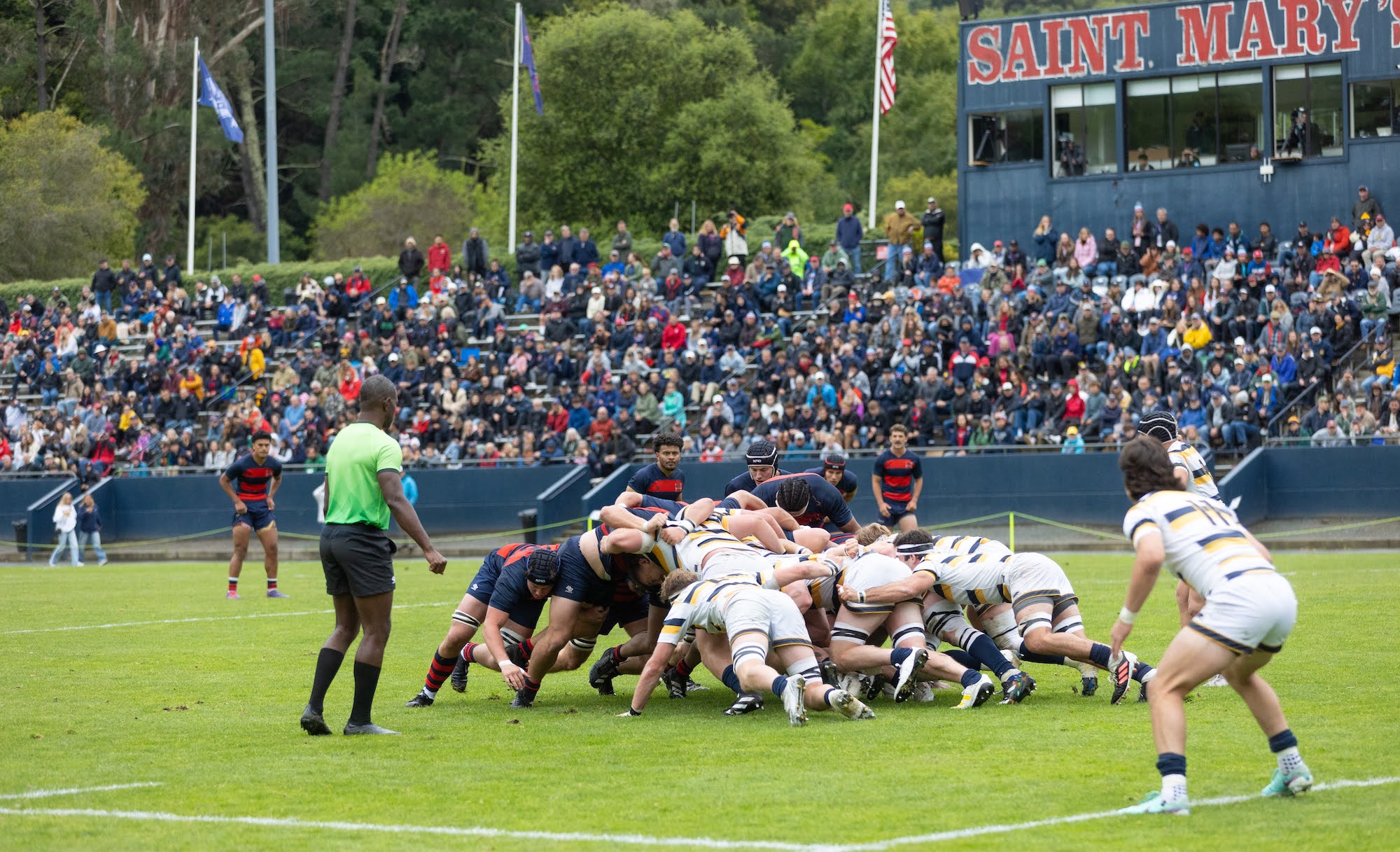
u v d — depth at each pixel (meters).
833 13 140.88
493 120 137.88
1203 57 60.88
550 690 19.91
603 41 103.81
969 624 17.77
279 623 28.81
